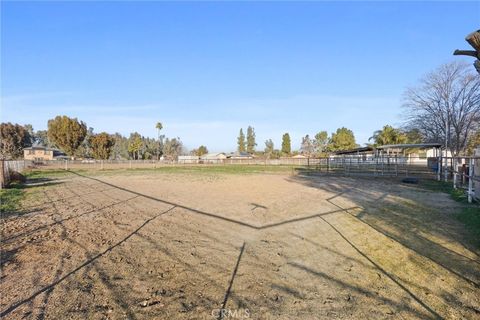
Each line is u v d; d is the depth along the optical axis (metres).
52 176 22.31
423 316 2.84
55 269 3.94
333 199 10.16
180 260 4.30
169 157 76.75
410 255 4.52
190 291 3.32
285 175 23.30
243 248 4.88
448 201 9.50
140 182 17.05
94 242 5.16
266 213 7.81
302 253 4.64
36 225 6.41
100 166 39.94
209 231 5.97
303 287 3.44
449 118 22.34
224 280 3.62
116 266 4.05
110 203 9.40
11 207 8.62
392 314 2.87
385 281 3.61
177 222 6.75
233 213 7.80
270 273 3.84
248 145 96.19
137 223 6.63
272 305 3.02
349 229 6.09
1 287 3.40
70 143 55.56
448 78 22.28
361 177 20.53
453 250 4.72
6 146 42.47
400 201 9.58
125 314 2.83
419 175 20.59
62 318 2.76
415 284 3.53
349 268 4.02
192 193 11.98
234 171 29.94
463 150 22.58
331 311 2.91
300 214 7.64
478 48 3.48
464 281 3.60
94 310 2.90
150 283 3.52
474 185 9.26
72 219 7.02
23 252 4.63
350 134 60.75
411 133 26.44
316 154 67.62
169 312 2.87
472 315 2.85
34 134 82.00
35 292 3.28
